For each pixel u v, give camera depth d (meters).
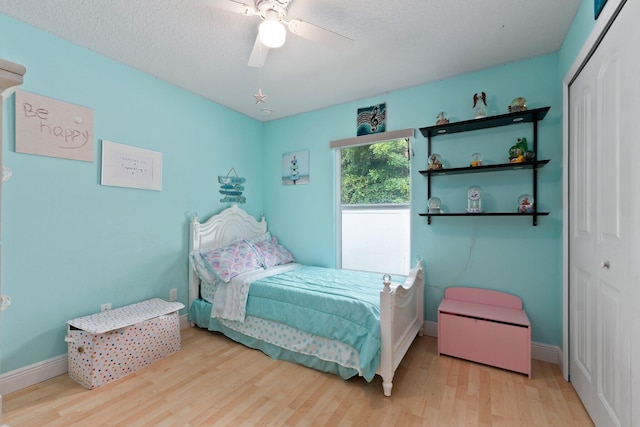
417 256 2.83
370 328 1.90
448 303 2.52
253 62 2.08
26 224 1.94
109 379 1.99
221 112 3.31
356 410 1.73
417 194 2.84
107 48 2.23
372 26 1.99
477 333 2.21
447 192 2.69
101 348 1.96
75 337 2.02
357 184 3.25
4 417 1.65
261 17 1.75
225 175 3.36
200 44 2.19
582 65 1.76
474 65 2.48
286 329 2.30
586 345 1.72
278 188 3.74
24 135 1.93
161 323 2.32
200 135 3.08
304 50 2.27
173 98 2.83
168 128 2.78
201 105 3.09
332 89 2.93
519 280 2.41
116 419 1.65
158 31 2.04
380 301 1.86
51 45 2.04
